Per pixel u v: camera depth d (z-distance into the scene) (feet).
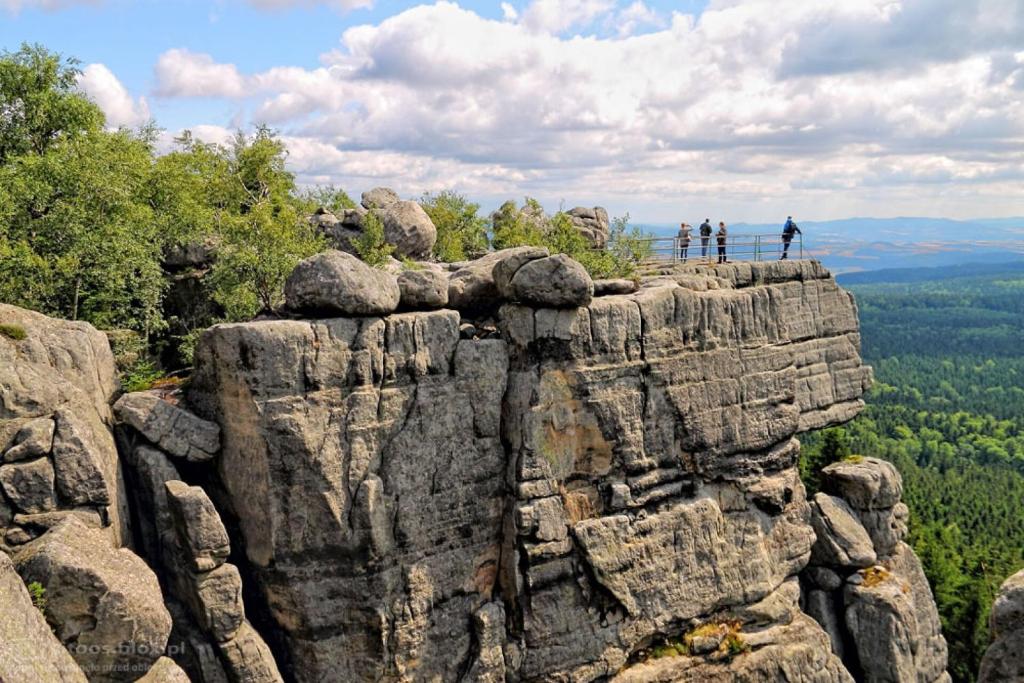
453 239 174.81
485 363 105.40
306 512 94.89
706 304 121.39
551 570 108.58
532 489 107.04
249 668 90.99
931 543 257.96
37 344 90.94
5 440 84.48
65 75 146.82
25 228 116.37
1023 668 93.15
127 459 96.22
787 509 132.77
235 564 98.63
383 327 98.32
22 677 62.39
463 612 105.91
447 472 103.60
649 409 116.06
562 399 108.88
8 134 141.08
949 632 214.69
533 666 107.76
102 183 121.08
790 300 145.18
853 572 146.92
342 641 97.91
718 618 123.13
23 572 78.13
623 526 112.98
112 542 88.58
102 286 121.19
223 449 96.48
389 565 99.14
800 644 126.21
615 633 112.57
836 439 249.75
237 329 92.68
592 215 196.85
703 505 120.37
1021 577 97.19
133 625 80.64
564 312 108.27
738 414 125.70
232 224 126.21
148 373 117.19
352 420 96.27
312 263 96.43
